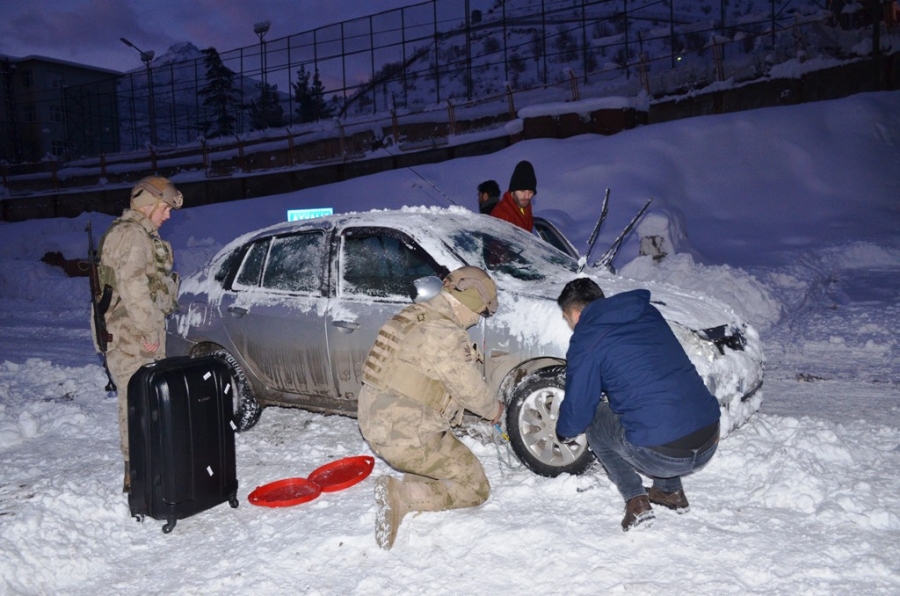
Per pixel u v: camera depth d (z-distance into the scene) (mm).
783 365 7133
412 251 4898
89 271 4320
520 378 4562
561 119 21547
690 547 3420
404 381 3518
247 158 32031
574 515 3828
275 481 4590
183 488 3967
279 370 5348
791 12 25938
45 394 7547
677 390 3398
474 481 3793
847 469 4270
